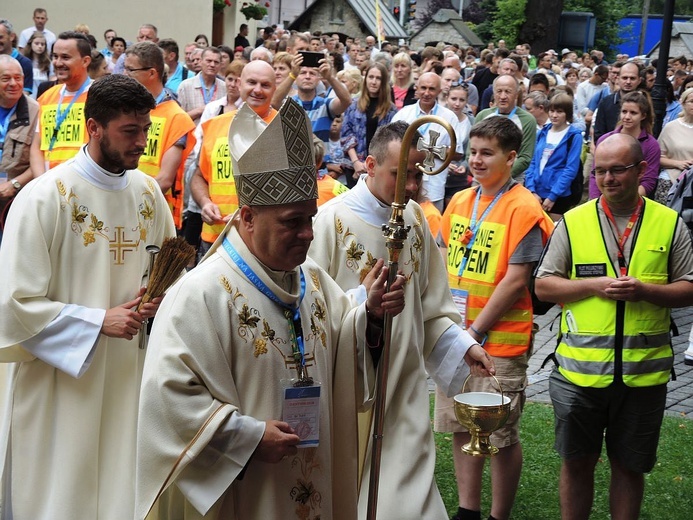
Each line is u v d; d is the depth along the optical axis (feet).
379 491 13.60
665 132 31.14
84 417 14.80
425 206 19.21
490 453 12.23
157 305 14.60
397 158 13.96
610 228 14.71
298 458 10.62
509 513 16.58
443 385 14.49
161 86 23.79
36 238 14.47
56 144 22.82
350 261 14.44
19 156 25.44
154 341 10.19
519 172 31.83
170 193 23.58
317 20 124.57
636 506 15.07
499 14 140.56
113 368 15.03
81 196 14.89
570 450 15.02
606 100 34.50
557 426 15.12
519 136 16.43
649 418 14.69
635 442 14.70
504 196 16.44
